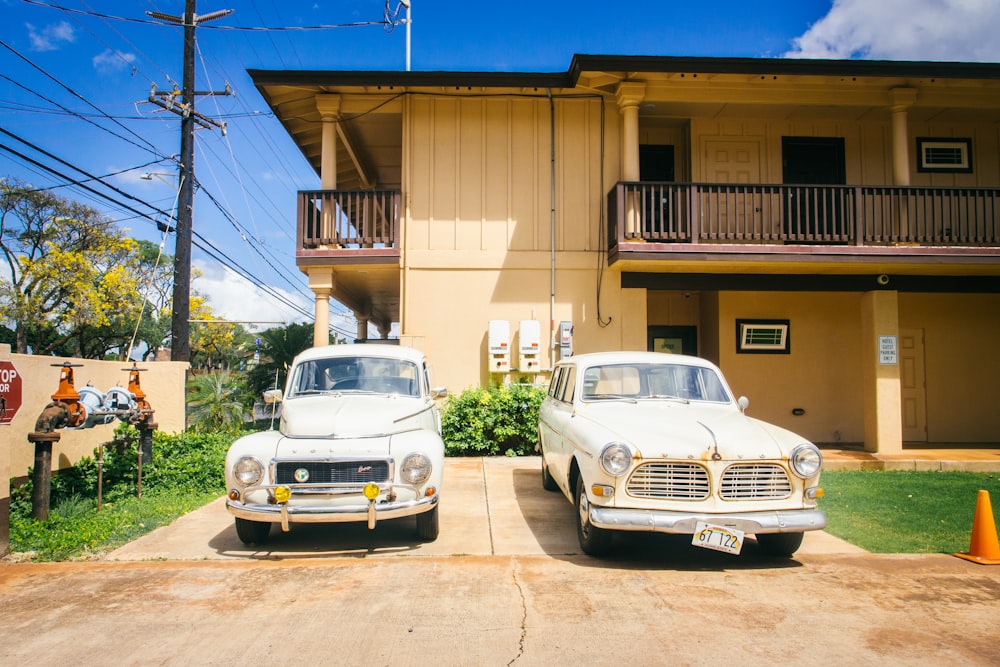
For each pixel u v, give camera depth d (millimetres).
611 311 10984
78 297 31062
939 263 9938
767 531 4660
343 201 12172
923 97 10938
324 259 10703
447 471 9008
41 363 7176
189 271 12398
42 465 6176
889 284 10766
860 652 3439
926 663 3322
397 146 13008
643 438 4957
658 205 11914
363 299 14812
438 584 4469
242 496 5285
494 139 11234
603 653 3420
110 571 4762
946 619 3889
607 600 4176
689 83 10695
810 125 11898
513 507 7004
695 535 4617
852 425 11961
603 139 11273
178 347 12125
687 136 11812
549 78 10727
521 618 3875
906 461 9797
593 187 11219
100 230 32719
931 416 12133
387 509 5184
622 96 10656
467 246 11062
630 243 10062
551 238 11023
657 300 12906
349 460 5293
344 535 5996
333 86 10734
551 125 11211
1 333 31469
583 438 5258
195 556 5328
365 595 4254
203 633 3668
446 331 10961
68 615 3930
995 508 7176
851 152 11914
